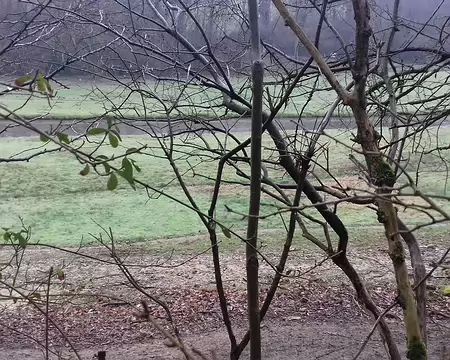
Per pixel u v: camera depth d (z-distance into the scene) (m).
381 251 9.22
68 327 6.51
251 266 2.95
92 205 12.41
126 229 10.80
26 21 3.98
